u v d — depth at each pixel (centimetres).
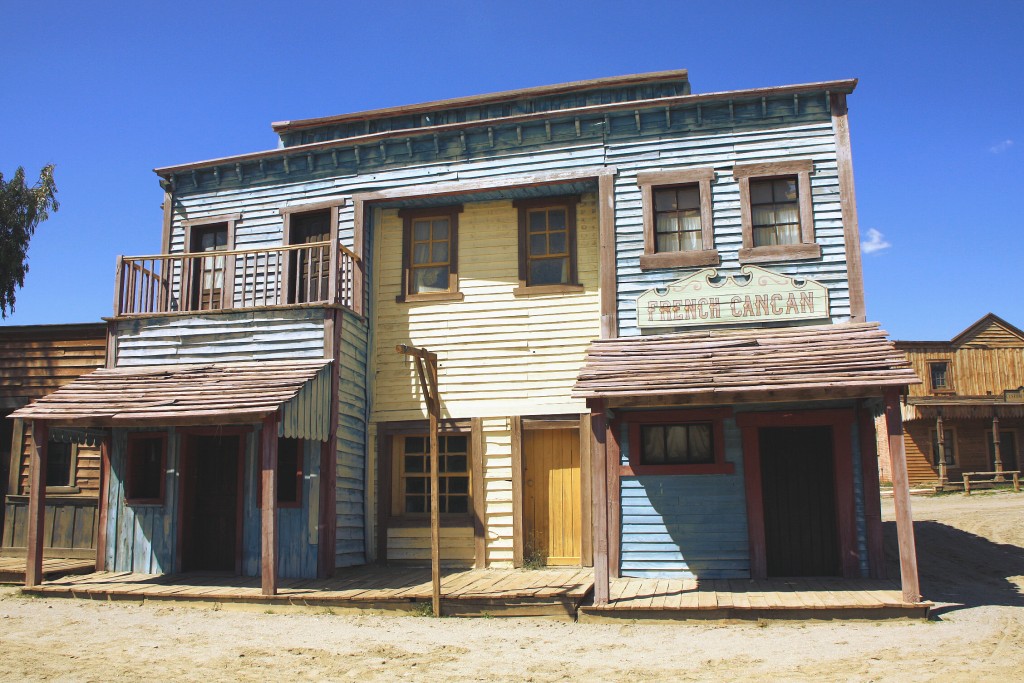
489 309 1316
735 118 1234
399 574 1180
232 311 1232
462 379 1303
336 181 1378
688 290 1195
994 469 2898
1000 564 1308
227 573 1195
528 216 1341
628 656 757
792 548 1116
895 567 1277
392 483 1313
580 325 1279
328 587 1061
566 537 1243
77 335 1345
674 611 902
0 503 1363
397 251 1374
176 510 1223
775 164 1206
